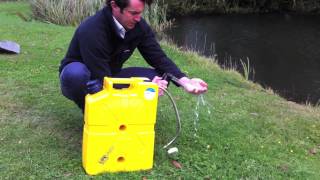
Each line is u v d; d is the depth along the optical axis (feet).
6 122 7.93
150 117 6.22
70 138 7.36
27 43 14.99
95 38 6.50
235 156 7.16
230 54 25.25
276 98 11.12
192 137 7.68
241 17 39.50
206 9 41.37
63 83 6.81
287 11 42.39
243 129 8.32
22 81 10.32
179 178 6.40
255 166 6.90
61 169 6.43
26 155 6.76
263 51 26.16
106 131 6.11
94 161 6.20
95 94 5.99
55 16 22.40
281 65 22.93
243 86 12.25
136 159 6.37
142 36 7.01
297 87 19.06
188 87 6.87
